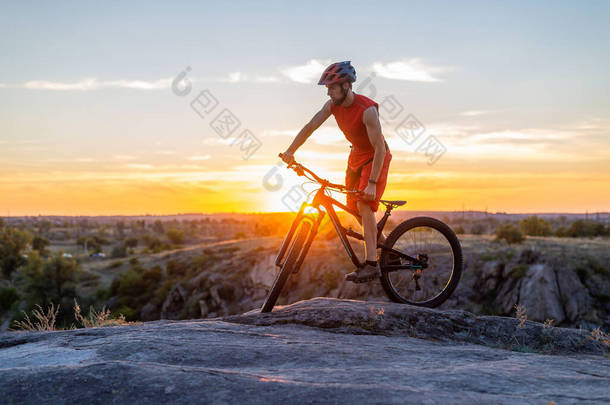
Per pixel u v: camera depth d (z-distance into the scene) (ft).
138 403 5.49
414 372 6.86
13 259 240.32
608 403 5.47
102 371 6.15
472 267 102.58
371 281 12.89
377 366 7.48
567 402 5.52
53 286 156.87
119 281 172.76
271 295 12.44
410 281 13.42
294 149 12.63
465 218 474.49
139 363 6.51
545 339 11.05
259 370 7.12
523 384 6.34
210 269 150.82
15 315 143.74
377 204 12.35
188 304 138.51
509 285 94.02
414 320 11.22
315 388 5.76
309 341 9.08
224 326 10.16
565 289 90.43
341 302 12.38
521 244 122.83
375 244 12.36
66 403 5.54
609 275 93.61
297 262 12.55
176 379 5.99
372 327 10.82
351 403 5.37
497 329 11.37
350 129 12.10
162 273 177.78
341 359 7.82
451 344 10.56
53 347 8.30
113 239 612.70
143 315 152.35
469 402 5.40
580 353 10.64
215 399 5.53
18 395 5.68
